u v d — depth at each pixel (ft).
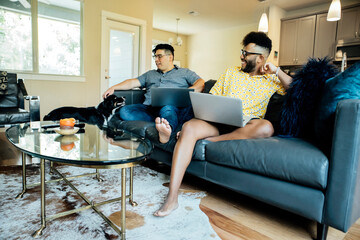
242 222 3.99
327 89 3.66
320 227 3.38
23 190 4.55
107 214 3.97
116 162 2.96
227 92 5.65
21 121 7.77
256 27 23.26
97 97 14.99
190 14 21.33
